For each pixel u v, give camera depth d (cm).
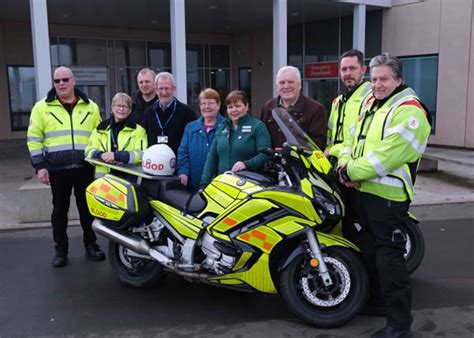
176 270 401
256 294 439
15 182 1002
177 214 409
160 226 420
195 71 2328
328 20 1842
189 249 397
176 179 438
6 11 1612
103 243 604
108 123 496
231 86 2427
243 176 388
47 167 509
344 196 401
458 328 369
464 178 1020
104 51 2072
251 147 429
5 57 1847
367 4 1549
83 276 490
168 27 2080
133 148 485
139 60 2158
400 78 340
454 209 760
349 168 344
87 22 1911
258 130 427
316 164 357
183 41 1233
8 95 1867
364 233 404
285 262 362
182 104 517
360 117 369
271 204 359
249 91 2338
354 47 1562
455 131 1480
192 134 477
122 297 436
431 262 514
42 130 505
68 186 516
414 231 454
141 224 430
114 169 455
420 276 475
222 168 441
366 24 1723
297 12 1692
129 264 463
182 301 427
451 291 438
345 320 363
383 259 346
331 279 364
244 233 366
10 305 422
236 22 1964
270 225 361
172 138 505
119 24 1977
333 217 358
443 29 1484
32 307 418
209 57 2356
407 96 337
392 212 344
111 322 388
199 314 400
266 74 2212
